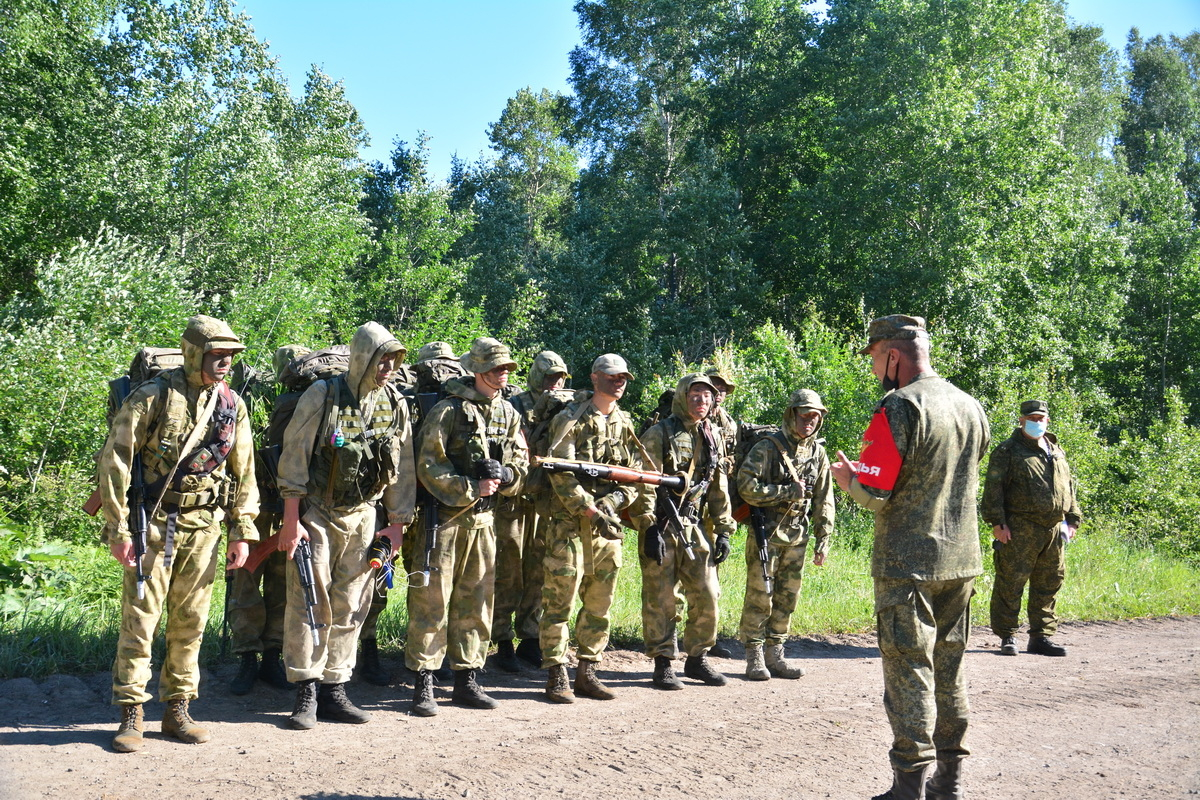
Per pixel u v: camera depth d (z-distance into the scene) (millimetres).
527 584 6727
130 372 4688
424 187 34531
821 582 9984
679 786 4207
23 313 14070
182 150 24250
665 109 38406
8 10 23125
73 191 22875
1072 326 29719
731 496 6820
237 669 5816
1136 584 11570
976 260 25844
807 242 32406
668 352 31531
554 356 6770
